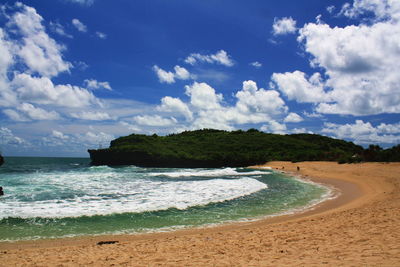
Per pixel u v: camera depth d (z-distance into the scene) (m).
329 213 11.74
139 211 13.16
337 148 84.12
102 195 17.59
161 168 55.91
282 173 37.78
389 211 9.81
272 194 18.56
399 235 6.24
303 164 49.62
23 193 18.25
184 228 10.59
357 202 14.64
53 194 17.89
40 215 12.21
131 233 9.95
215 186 22.53
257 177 31.75
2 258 6.88
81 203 14.91
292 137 92.62
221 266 5.19
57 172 39.81
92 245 8.29
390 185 19.98
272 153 68.75
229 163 61.00
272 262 5.12
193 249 7.00
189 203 15.20
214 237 8.53
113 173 37.38
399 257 4.51
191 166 60.69
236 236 8.43
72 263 6.15
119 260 6.22
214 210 13.64
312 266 4.53
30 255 7.16
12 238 9.35
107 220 11.63
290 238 7.37
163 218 12.04
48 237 9.47
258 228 9.60
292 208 14.12
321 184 24.06
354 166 38.28
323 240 6.73
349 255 5.05
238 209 13.90
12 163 70.88
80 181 26.03
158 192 19.00
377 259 4.54
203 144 76.44
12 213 12.50
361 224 8.13
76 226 10.76
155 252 6.88
